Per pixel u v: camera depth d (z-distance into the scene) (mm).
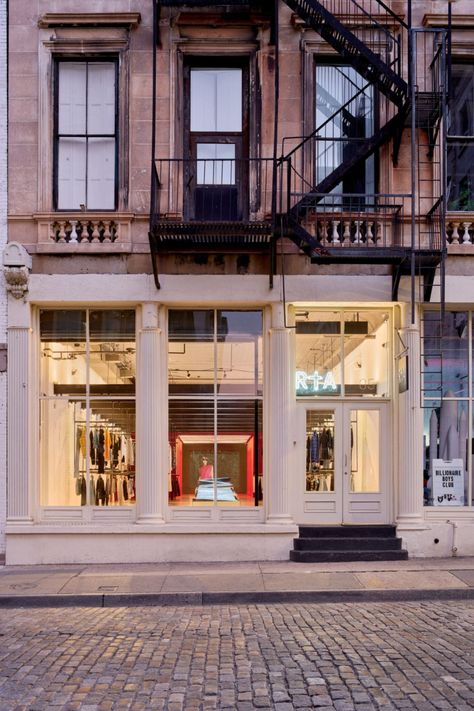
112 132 13109
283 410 12672
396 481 12938
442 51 11742
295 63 12945
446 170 12430
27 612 9617
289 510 12664
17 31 12914
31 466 12648
